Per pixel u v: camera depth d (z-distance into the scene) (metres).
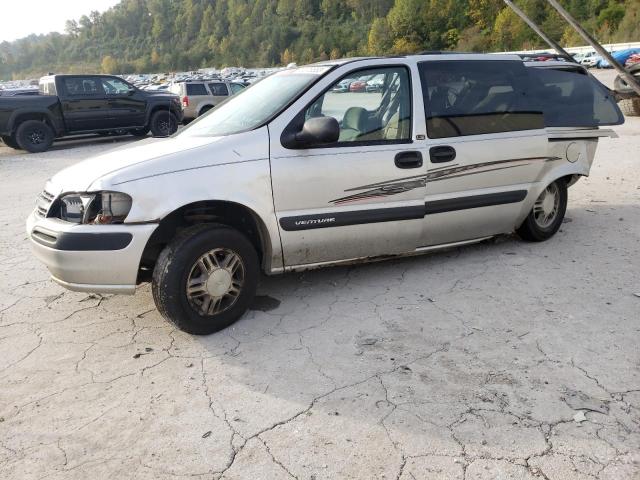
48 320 4.09
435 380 3.12
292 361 3.39
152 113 16.17
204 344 3.65
